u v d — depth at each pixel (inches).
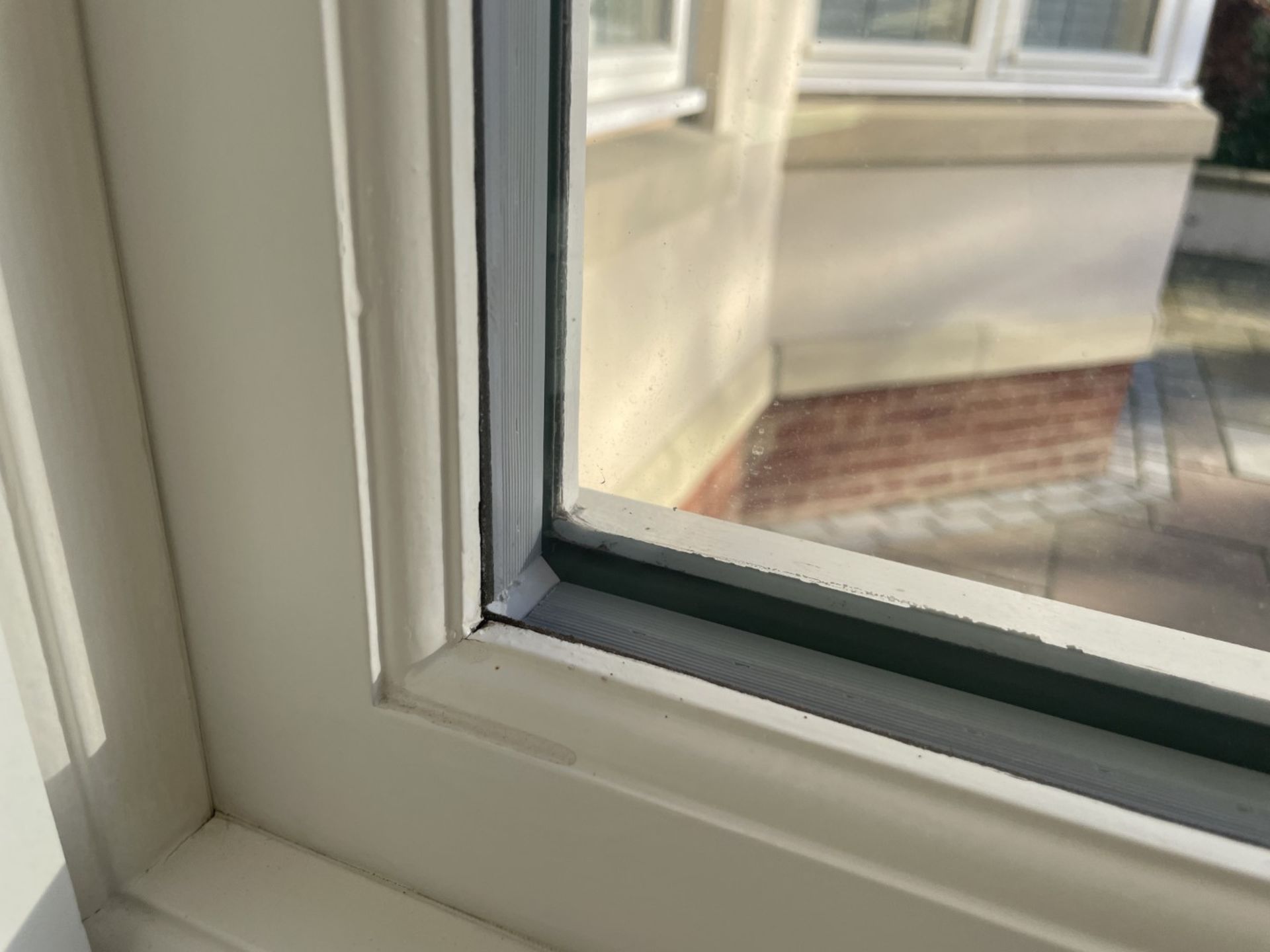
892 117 77.7
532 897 12.1
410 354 10.1
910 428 89.7
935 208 83.5
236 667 12.7
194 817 13.8
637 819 10.9
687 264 58.7
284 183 9.4
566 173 12.1
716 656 11.9
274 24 8.8
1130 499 81.0
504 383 11.6
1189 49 88.7
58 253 9.9
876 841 9.9
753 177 68.6
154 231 10.3
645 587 13.1
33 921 10.7
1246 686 10.6
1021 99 83.9
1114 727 11.1
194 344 10.7
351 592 11.4
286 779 13.3
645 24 51.1
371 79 8.9
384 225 9.5
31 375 10.0
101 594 11.5
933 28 79.8
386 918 12.7
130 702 12.3
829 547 13.4
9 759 10.0
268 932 12.4
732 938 11.1
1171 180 91.0
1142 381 95.2
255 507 11.4
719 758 10.5
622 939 11.8
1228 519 77.3
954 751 10.3
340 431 10.4
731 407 72.3
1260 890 8.8
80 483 10.9
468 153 9.7
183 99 9.5
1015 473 85.1
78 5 9.4
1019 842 9.5
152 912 12.7
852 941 10.4
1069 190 87.9
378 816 12.7
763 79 65.9
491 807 11.8
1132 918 9.1
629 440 51.1
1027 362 92.0
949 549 74.8
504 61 10.1
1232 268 111.3
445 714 11.7
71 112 9.7
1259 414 91.3
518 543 12.8
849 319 84.5
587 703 11.2
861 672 11.9
